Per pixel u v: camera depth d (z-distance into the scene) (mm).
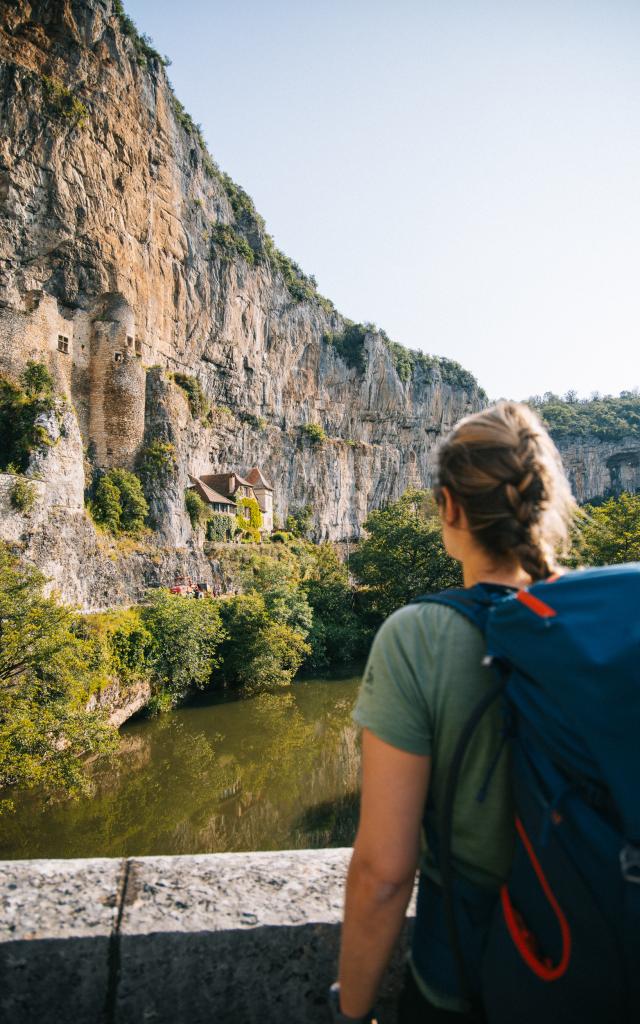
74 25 40844
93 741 16516
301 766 21562
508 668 925
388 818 976
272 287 74812
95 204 43344
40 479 34312
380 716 1024
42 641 16766
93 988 1503
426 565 43844
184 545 44875
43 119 39469
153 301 51375
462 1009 1037
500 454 1133
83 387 44688
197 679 27875
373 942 984
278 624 32719
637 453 143375
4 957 1485
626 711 741
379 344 95375
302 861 1888
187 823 17156
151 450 45531
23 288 41125
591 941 727
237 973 1539
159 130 51406
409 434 102562
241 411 70125
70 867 1819
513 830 980
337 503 86750
